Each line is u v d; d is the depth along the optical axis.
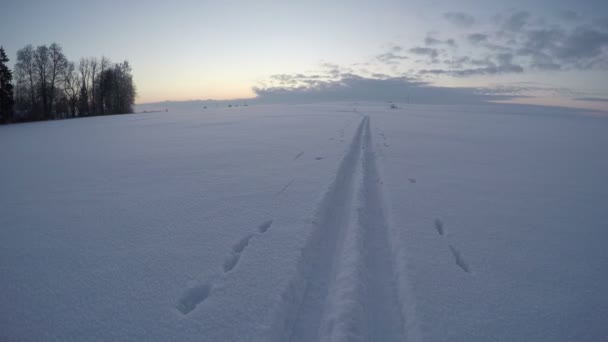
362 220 3.89
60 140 12.92
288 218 3.92
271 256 3.05
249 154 8.09
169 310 2.37
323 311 2.46
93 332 2.15
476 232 3.72
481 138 12.11
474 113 30.89
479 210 4.42
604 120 25.28
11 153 9.70
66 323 2.23
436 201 4.72
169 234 3.61
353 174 6.13
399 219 4.00
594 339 2.11
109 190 5.32
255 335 2.11
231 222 3.89
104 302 2.46
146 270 2.90
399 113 27.73
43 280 2.75
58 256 3.15
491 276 2.83
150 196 4.96
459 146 9.91
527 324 2.24
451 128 15.61
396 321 2.37
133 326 2.21
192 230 3.70
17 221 4.05
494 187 5.54
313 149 8.51
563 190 5.45
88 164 7.55
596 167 7.30
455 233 3.68
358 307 2.36
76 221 4.02
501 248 3.35
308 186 5.18
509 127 17.28
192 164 7.13
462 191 5.25
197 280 2.74
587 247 3.39
